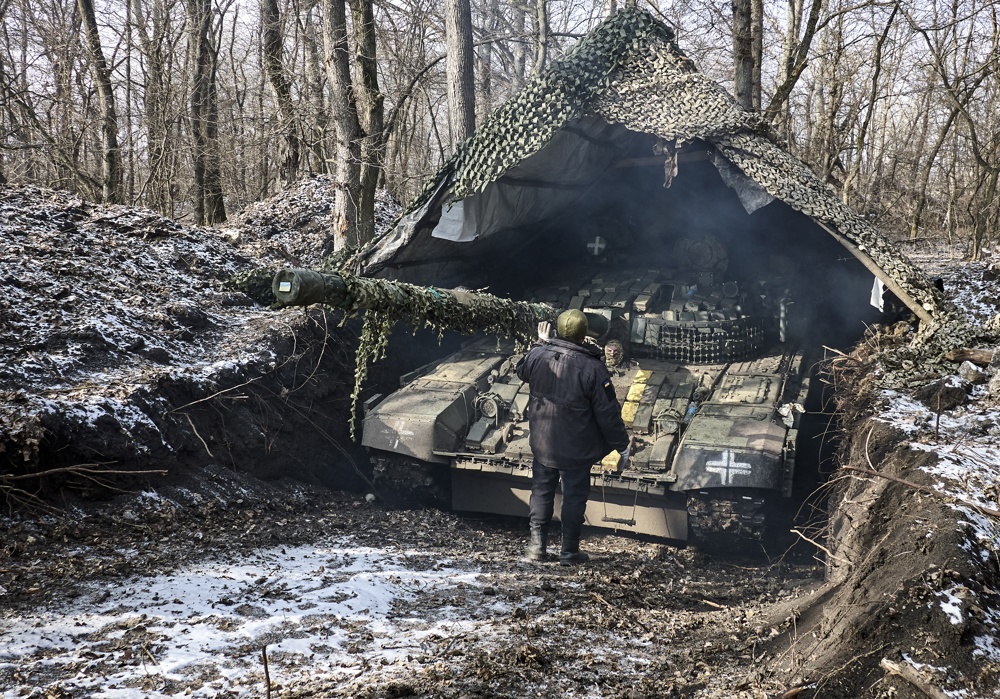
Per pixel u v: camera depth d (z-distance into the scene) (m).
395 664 4.33
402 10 18.48
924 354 8.15
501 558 6.87
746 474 6.89
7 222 9.22
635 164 10.91
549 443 6.68
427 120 31.88
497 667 4.24
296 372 8.89
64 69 17.33
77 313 8.03
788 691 3.53
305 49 19.59
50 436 6.27
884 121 26.95
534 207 10.83
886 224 26.69
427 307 6.01
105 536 6.05
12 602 4.85
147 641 4.44
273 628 4.77
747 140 9.00
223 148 18.20
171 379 7.52
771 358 9.16
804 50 15.13
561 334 6.72
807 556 7.56
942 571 3.94
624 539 7.98
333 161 10.97
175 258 10.19
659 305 9.83
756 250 11.28
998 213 19.19
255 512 7.24
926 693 3.24
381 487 8.66
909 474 5.47
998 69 17.44
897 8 16.39
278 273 4.57
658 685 4.06
